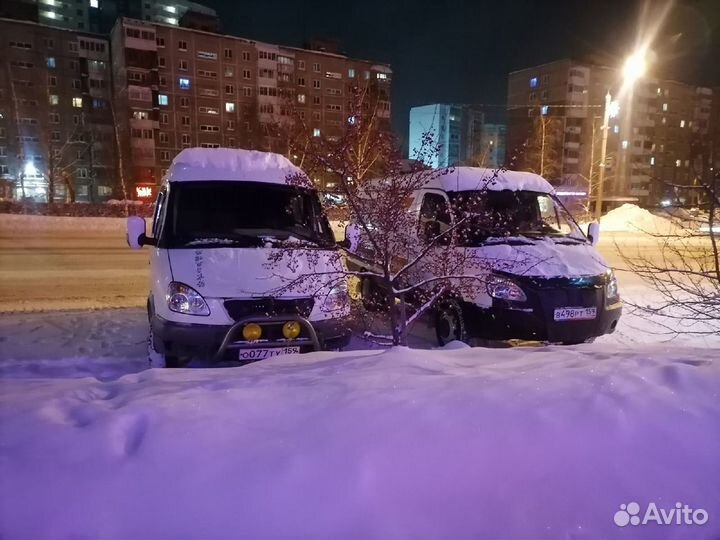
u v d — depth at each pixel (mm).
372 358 3887
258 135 48250
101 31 93938
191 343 4484
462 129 48906
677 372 3072
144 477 2059
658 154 73062
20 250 13414
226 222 5504
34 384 3244
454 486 2090
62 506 1932
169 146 57781
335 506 1978
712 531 2008
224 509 1950
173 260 4875
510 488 2100
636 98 69250
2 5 57688
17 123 53625
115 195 55594
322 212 5824
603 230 23734
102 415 2537
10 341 5844
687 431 2412
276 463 2137
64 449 2209
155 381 3289
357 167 4820
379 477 2096
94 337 6082
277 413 2566
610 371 3170
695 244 7793
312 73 64812
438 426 2414
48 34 56000
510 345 6062
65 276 10133
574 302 5461
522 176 6980
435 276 5156
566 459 2236
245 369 3725
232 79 60031
